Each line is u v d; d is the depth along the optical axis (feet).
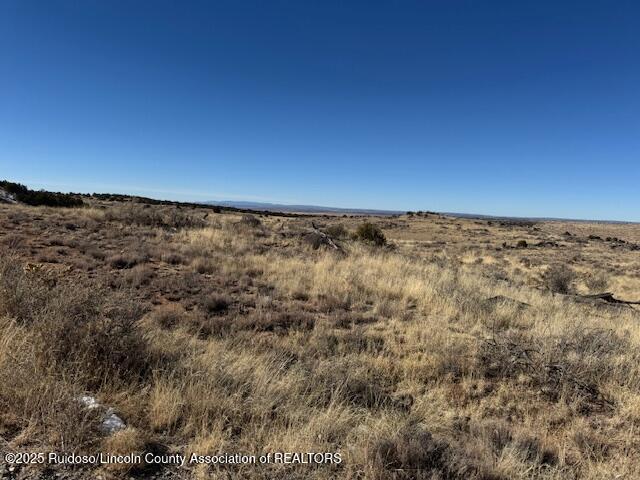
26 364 14.07
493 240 201.36
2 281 20.29
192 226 74.33
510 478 12.26
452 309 32.86
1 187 101.09
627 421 17.10
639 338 27.48
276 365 18.80
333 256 55.42
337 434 13.82
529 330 28.89
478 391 18.93
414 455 12.33
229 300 30.14
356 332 25.40
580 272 90.22
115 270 37.09
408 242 162.40
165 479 11.00
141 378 15.71
